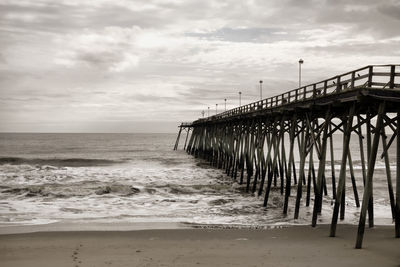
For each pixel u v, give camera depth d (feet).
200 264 34.30
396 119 39.32
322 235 45.01
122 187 79.92
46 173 110.83
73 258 36.52
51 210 61.05
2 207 63.10
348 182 97.30
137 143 384.88
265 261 34.99
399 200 42.88
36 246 40.70
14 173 110.01
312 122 56.49
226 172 113.39
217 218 56.24
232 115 104.47
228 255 37.01
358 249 38.65
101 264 34.55
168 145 342.64
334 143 425.28
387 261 34.71
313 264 33.96
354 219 55.26
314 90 52.26
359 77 40.78
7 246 40.68
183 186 84.79
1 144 339.77
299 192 55.47
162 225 51.01
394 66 38.27
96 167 132.16
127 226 50.26
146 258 36.29
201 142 174.81
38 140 447.01
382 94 37.22
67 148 281.33
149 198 73.10
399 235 43.29
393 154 230.07
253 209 63.46
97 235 45.21
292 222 53.52
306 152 55.93
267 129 76.28
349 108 45.62
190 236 44.78
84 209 62.18
